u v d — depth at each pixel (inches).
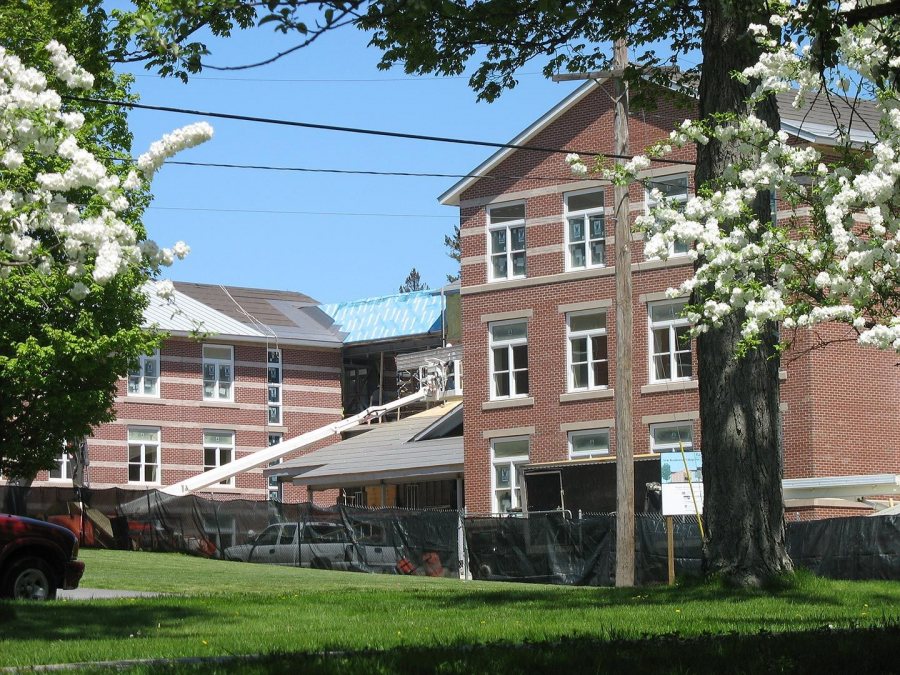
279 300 2837.1
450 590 974.4
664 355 1652.3
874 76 558.3
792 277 593.3
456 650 470.9
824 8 491.2
